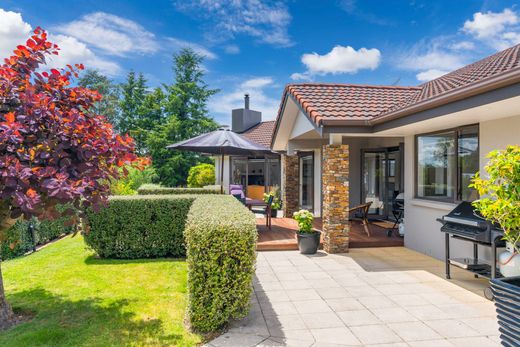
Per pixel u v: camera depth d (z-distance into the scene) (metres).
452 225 6.30
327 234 8.84
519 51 9.39
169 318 4.66
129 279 6.34
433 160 8.22
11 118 3.71
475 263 6.36
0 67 4.31
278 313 4.94
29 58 4.52
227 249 4.28
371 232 10.71
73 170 4.19
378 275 6.78
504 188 3.92
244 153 11.19
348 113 8.33
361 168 13.23
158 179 30.56
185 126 32.44
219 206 6.07
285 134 13.46
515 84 4.35
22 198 3.47
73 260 7.73
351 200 13.23
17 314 4.82
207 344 4.01
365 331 4.38
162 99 34.22
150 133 31.86
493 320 4.69
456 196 7.38
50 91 4.59
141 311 4.89
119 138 4.52
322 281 6.43
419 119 6.46
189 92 33.66
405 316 4.84
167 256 8.19
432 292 5.79
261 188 19.78
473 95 5.08
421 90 10.45
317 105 8.80
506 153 3.95
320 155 13.84
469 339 4.16
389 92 10.28
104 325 4.44
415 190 8.96
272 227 11.61
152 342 4.02
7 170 3.55
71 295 5.50
